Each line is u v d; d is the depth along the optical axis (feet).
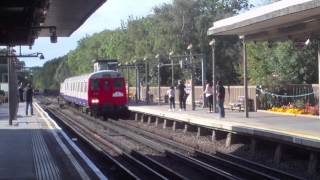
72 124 125.49
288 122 79.66
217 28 86.28
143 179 54.65
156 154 75.72
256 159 67.05
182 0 213.46
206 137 91.40
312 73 133.18
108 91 146.10
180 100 123.03
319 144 54.70
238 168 58.59
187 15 212.84
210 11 220.64
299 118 86.79
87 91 147.54
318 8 59.11
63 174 50.75
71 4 63.46
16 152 66.85
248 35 90.07
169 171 56.39
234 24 79.36
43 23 81.76
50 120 122.31
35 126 105.81
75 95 176.65
